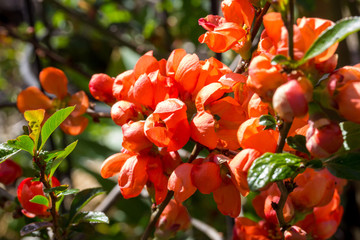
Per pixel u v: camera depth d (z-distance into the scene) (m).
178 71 0.42
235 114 0.42
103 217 0.48
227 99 0.42
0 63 1.64
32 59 1.16
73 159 1.13
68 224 0.49
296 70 0.36
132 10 1.46
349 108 0.36
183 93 0.42
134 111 0.44
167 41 1.25
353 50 1.03
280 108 0.35
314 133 0.36
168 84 0.42
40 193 0.47
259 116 0.40
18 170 0.60
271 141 0.39
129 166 0.42
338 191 0.50
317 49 0.35
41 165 0.44
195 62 0.42
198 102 0.41
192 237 0.92
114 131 1.21
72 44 1.42
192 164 0.41
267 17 0.36
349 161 0.39
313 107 0.37
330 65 0.37
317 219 0.48
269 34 0.37
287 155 0.37
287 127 0.37
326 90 0.36
